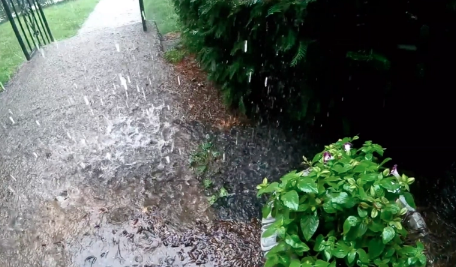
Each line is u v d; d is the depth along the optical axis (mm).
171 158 2742
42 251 2184
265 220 1516
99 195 2510
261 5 2148
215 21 2545
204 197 2436
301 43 2041
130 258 2096
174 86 3574
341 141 1617
